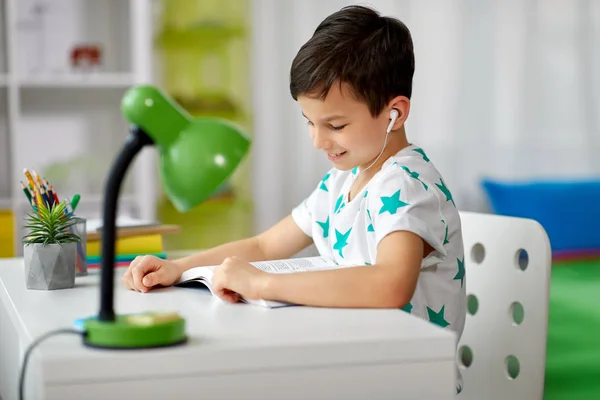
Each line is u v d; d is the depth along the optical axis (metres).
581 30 3.68
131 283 1.08
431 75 3.56
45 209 1.09
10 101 3.17
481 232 1.29
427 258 1.03
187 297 1.00
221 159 0.80
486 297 1.27
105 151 3.52
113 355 0.69
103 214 0.75
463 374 1.32
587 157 3.72
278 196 3.51
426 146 3.58
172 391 0.70
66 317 0.88
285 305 0.92
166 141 0.80
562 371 1.78
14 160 3.19
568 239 3.07
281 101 3.48
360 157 1.07
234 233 3.49
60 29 3.42
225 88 3.48
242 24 3.44
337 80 1.02
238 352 0.71
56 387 0.68
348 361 0.73
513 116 3.64
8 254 2.10
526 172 3.67
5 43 3.35
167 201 3.41
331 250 1.23
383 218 0.99
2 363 1.11
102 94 3.51
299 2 3.45
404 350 0.74
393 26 1.09
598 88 3.70
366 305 0.90
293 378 0.72
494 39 3.61
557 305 2.22
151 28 3.32
